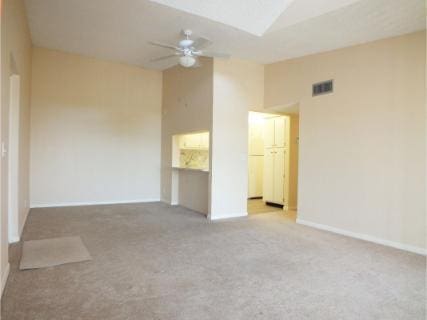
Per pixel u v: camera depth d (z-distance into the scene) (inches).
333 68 192.9
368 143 173.9
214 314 90.7
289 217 234.1
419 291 108.5
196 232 185.5
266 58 222.1
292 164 268.2
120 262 132.1
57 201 258.1
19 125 162.7
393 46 163.5
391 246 161.6
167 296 101.6
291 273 123.3
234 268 127.6
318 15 142.3
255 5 151.3
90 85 268.7
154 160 302.5
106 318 87.3
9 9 114.8
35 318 86.4
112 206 266.7
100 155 275.3
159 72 302.2
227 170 229.1
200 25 171.3
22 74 173.8
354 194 180.2
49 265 125.7
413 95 155.3
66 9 167.9
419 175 152.7
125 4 156.0
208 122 227.1
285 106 229.0
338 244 164.1
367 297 103.5
